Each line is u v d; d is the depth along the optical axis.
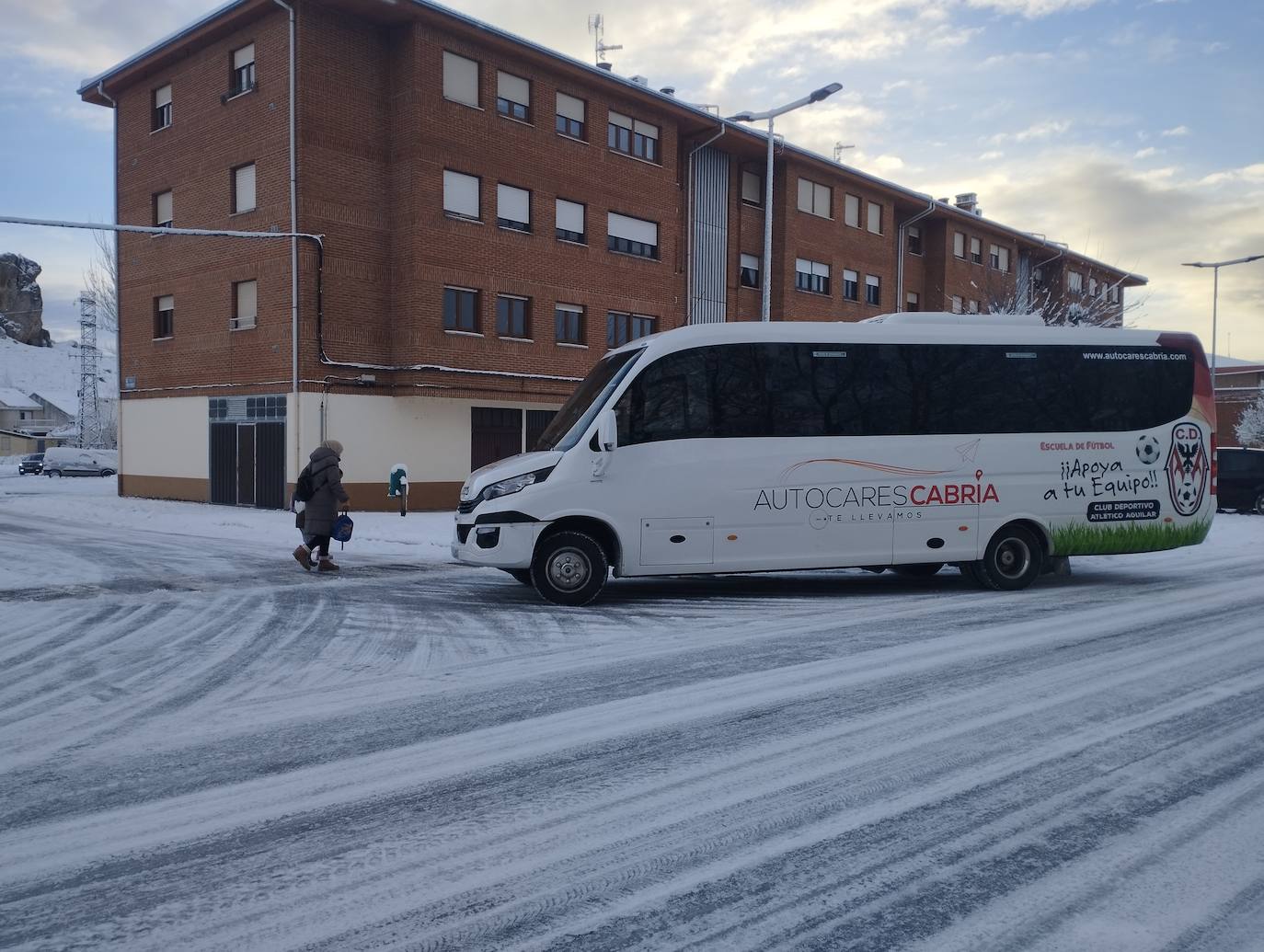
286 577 11.49
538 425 25.17
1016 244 42.22
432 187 22.05
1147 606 9.38
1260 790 4.27
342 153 21.44
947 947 2.93
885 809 4.04
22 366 119.25
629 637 7.80
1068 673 6.45
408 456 22.55
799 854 3.60
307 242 20.98
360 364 21.67
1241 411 58.09
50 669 6.66
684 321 28.98
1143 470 10.95
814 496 9.93
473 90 22.91
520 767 4.59
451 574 11.88
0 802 4.13
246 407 22.41
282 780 4.41
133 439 26.23
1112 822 3.90
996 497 10.46
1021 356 10.65
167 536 16.38
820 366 10.06
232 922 3.08
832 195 33.44
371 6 21.08
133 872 3.44
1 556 13.16
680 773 4.50
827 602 9.73
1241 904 3.21
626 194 26.41
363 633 8.00
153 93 24.92
